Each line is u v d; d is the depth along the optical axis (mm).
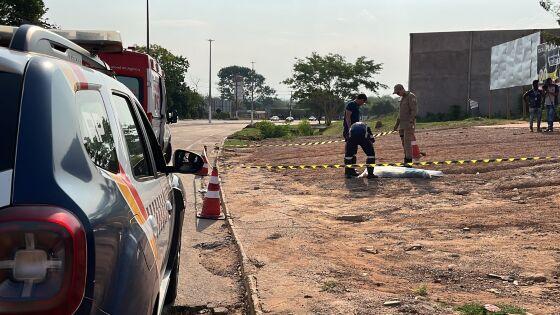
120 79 12508
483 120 31797
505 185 10164
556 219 7656
